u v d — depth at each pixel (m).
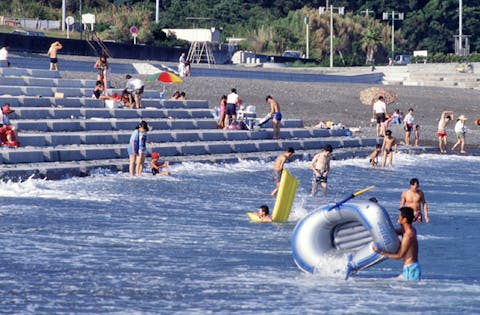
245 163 90.88
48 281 36.78
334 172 90.88
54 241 46.22
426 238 52.09
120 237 48.34
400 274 39.38
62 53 183.38
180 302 33.91
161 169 78.81
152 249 45.12
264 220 56.62
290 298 34.72
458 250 48.03
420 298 35.09
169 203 63.19
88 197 63.66
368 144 115.75
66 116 94.69
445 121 116.69
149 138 91.31
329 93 162.38
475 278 39.72
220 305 33.50
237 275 38.97
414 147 116.25
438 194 75.50
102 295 34.69
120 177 75.00
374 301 34.41
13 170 68.19
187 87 144.12
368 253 37.84
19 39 169.62
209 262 42.03
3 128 78.25
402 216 38.38
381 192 75.69
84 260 41.50
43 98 96.44
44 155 75.56
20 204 58.78
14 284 36.03
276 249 46.22
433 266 43.25
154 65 171.50
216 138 99.31
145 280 37.50
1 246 44.19
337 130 118.00
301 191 74.69
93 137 86.62
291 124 117.44
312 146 106.38
